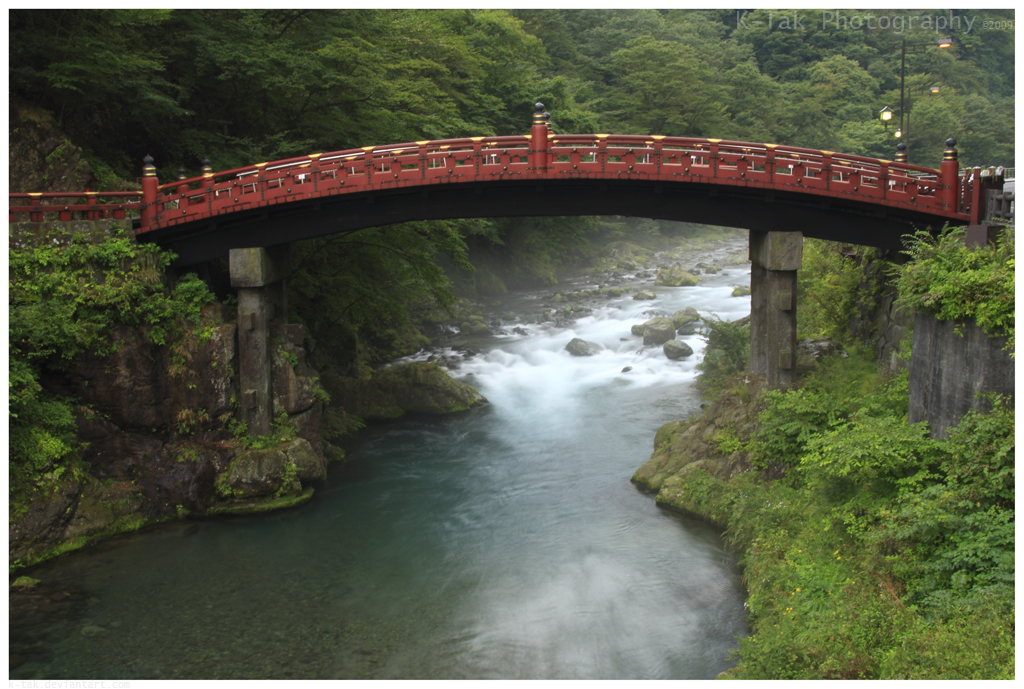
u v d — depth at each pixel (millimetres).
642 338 38375
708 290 50844
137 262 19797
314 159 20281
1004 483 12148
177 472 20109
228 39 27094
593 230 65562
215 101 29875
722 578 16516
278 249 22281
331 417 27391
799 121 87938
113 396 19312
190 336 20281
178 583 16750
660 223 78188
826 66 97938
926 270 15539
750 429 20359
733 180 19516
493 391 32344
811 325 29141
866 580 12812
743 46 101250
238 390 21219
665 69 72938
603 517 19922
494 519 20047
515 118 49906
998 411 12859
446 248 28891
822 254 30719
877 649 11383
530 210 21062
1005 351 12977
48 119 22906
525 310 47688
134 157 27812
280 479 20688
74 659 13859
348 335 31531
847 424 16312
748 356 29297
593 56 83625
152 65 23938
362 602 15992
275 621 15250
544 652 14055
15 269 18359
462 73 44500
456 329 42219
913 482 13609
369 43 29047
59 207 19781
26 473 17516
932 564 12000
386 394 29688
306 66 26594
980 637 10227
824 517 15461
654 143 19781
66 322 18328
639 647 14141
